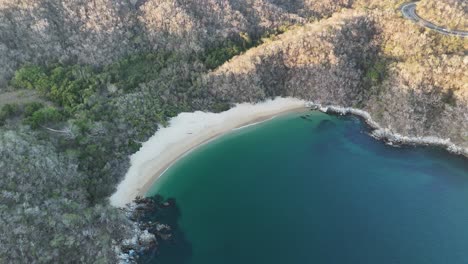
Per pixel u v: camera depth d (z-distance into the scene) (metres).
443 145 95.31
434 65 99.94
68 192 76.00
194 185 87.38
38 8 111.75
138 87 108.75
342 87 108.69
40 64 108.56
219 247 73.44
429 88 98.62
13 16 109.44
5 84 100.44
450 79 97.94
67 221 68.44
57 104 96.44
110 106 99.50
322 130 103.62
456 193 84.00
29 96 96.94
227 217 79.88
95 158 87.12
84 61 112.00
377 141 99.25
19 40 108.75
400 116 98.88
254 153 96.44
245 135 102.19
